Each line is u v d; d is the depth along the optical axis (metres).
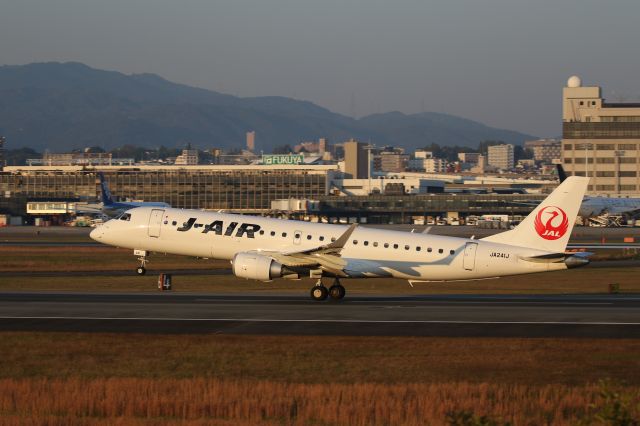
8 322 95.56
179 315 101.19
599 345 83.62
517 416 60.25
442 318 99.75
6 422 58.28
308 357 78.31
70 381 68.94
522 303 116.94
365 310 106.56
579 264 117.50
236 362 76.56
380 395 64.94
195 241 126.56
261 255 114.75
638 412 50.28
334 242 110.31
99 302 114.62
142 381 68.75
